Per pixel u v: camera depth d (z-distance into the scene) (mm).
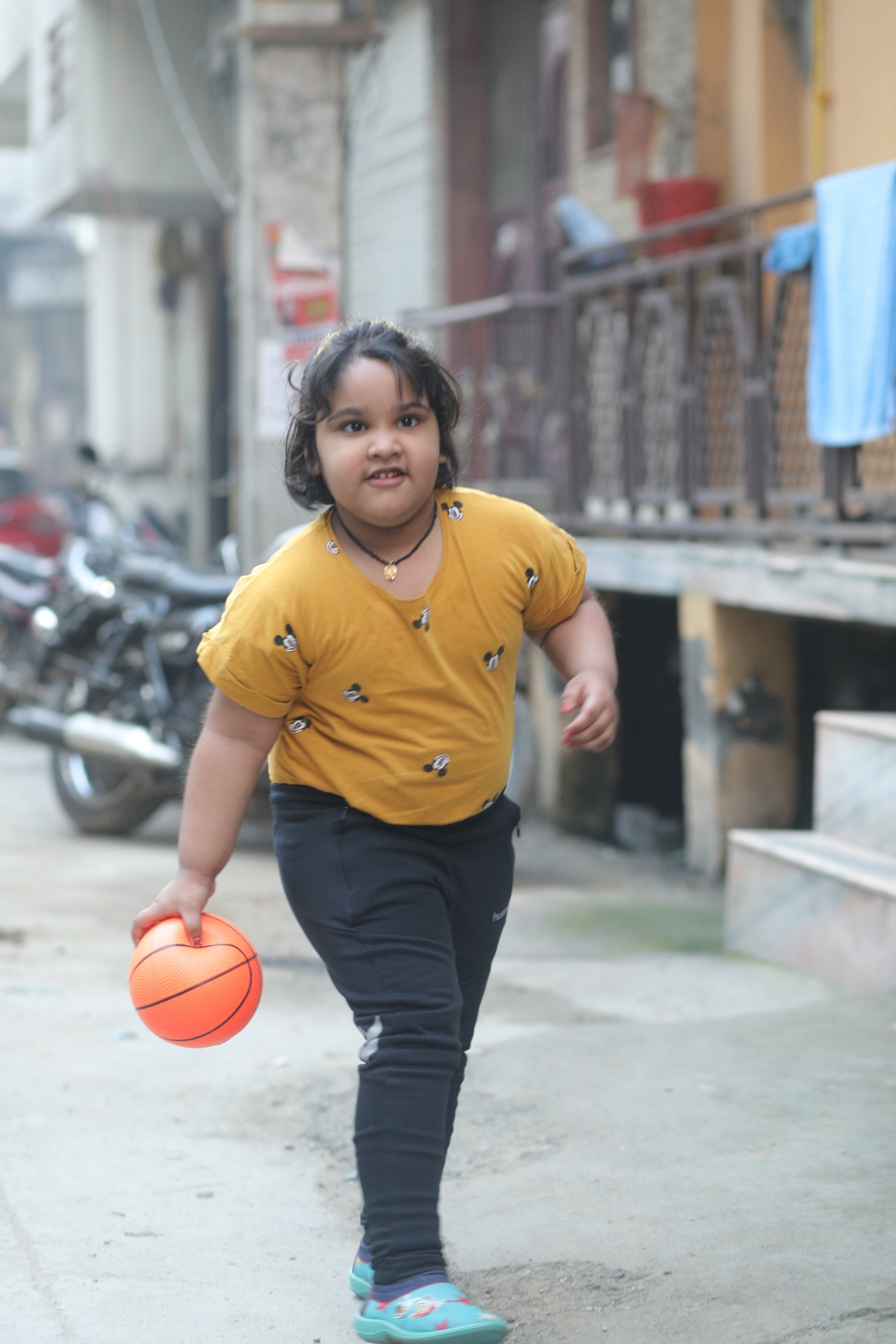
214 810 2898
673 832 9305
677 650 10133
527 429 12305
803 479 7648
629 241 9047
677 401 8531
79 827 9352
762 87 10008
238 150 10797
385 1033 2783
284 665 2789
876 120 9102
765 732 8438
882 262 6590
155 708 8781
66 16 17281
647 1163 3697
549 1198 3555
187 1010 2908
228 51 12523
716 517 10055
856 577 6898
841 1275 2998
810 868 5871
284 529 10633
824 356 7023
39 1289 3166
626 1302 2984
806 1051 4504
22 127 24734
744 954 6367
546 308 11422
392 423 2697
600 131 12258
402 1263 2695
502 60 14227
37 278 49031
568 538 2988
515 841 9555
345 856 2875
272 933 6645
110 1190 3746
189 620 8625
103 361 22688
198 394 20703
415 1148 2729
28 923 6785
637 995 5648
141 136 17078
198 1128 4219
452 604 2801
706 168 10461
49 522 16969
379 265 16281
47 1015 5234
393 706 2818
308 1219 3629
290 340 10688
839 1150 3668
